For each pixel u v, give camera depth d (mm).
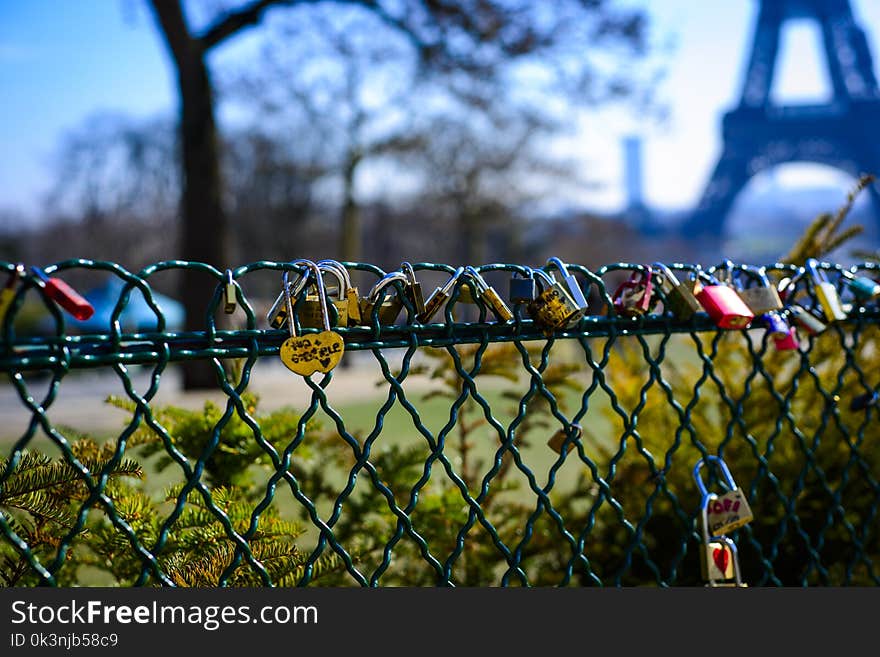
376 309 1554
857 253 2904
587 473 3375
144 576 1399
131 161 44219
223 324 16422
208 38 17125
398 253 43219
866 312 2297
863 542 2344
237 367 2785
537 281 1753
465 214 30781
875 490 2344
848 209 3025
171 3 16781
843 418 3348
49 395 1282
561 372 3133
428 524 2828
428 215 37062
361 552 2293
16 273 1239
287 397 14961
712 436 3373
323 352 1480
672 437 3350
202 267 1403
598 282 1826
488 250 42281
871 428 3350
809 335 2195
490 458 4609
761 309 2000
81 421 11742
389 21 17828
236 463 2557
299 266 1503
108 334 1325
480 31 17312
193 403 12250
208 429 2531
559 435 1821
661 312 1961
